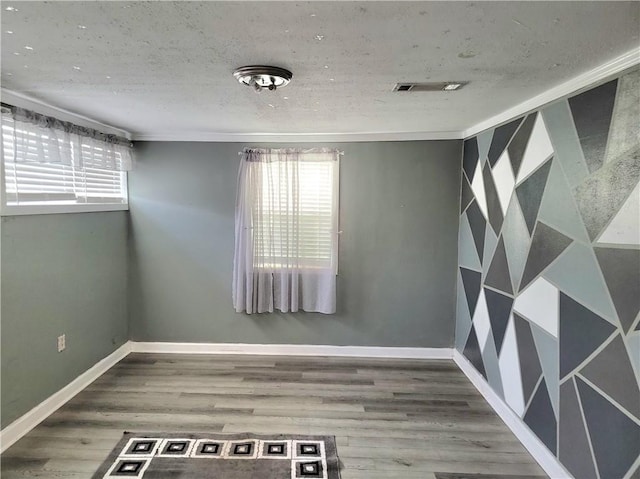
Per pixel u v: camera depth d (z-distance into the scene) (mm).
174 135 3838
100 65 1846
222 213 3928
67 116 2928
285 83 1992
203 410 2930
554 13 1310
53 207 2848
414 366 3781
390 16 1328
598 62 1781
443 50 1639
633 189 1707
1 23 1395
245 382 3400
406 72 1923
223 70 1902
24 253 2590
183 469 2277
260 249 3859
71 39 1538
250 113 2873
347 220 3885
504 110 2744
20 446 2463
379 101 2498
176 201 3926
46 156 2674
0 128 2350
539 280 2418
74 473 2227
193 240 3953
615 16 1332
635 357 1692
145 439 2551
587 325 1987
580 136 2041
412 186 3844
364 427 2744
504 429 2746
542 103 2363
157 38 1521
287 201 3805
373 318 3971
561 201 2199
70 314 3076
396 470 2309
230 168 3887
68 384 3066
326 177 3832
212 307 4004
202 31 1453
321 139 3828
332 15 1320
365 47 1601
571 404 2104
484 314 3227
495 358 3008
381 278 3934
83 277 3242
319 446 2518
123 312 3902
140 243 3955
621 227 1772
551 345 2285
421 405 3059
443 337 3965
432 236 3879
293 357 3953
